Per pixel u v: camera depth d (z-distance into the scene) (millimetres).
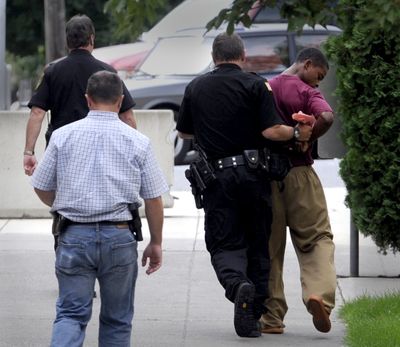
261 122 25250
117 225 21094
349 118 31047
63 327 20734
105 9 21688
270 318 27047
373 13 19906
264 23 58344
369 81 30438
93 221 20969
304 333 27203
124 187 21031
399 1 19438
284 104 26500
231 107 25375
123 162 21078
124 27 21828
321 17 21141
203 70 58312
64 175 21031
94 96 21250
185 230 40656
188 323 28312
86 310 21203
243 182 25312
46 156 21203
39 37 95125
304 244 26562
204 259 35938
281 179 25672
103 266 21141
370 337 25375
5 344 26234
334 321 28516
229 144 25422
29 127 29062
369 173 31156
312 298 25219
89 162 21000
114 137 21141
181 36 60344
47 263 35562
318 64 26812
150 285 32594
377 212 31266
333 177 53500
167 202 44875
